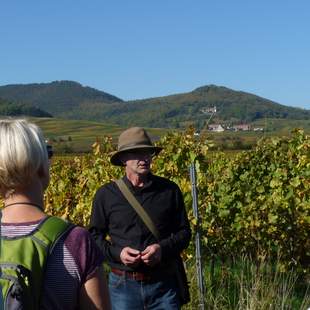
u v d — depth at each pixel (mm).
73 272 2188
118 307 4770
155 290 4734
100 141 10016
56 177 10609
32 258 2133
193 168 6977
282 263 9430
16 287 2057
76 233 2236
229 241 9359
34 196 2289
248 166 10828
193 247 8164
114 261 4797
